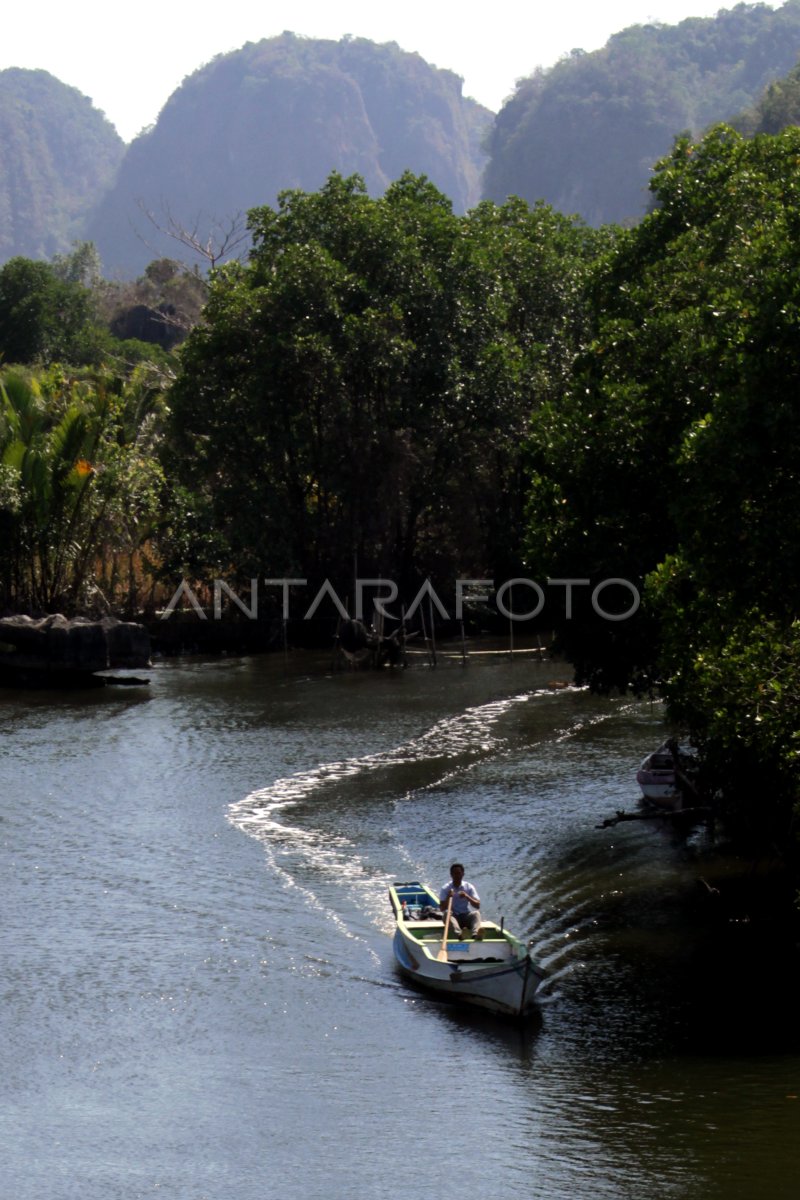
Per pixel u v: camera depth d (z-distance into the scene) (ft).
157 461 318.24
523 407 313.94
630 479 132.57
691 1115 85.35
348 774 183.52
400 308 297.94
